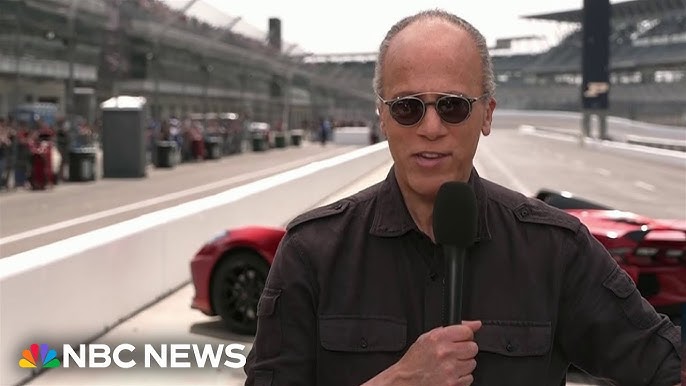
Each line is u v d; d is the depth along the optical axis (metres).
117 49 31.86
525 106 145.38
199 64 42.09
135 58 37.78
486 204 1.43
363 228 1.44
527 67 117.19
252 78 54.25
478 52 1.39
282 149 51.09
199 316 6.58
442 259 1.39
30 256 5.25
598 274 1.44
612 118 95.94
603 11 59.00
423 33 1.37
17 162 20.38
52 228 13.23
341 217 1.46
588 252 1.45
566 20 118.94
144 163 25.23
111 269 6.17
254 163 34.59
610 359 1.45
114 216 14.95
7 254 10.56
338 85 61.19
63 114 34.12
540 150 50.41
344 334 1.39
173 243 7.70
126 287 6.48
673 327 1.46
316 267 1.43
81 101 35.81
